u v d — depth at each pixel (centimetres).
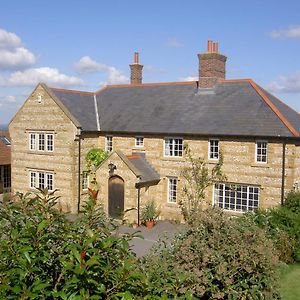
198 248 1162
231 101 2780
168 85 3216
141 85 3356
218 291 1124
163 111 2978
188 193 2753
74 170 2991
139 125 2944
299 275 1725
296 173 2433
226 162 2598
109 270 529
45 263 557
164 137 2836
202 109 2833
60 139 3034
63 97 3173
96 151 3081
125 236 623
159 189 2872
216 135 2584
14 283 514
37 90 3122
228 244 1183
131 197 2703
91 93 3472
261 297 1158
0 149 3947
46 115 3091
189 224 1295
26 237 548
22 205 636
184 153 2756
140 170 2786
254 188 2527
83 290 494
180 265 1148
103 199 2831
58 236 572
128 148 3009
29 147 3231
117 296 514
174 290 707
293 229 1898
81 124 3019
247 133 2480
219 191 2662
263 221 1850
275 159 2428
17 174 3325
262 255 1168
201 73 2961
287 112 2717
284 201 2316
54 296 503
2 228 587
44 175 3180
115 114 3167
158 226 2698
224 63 3014
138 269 672
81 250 516
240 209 2583
